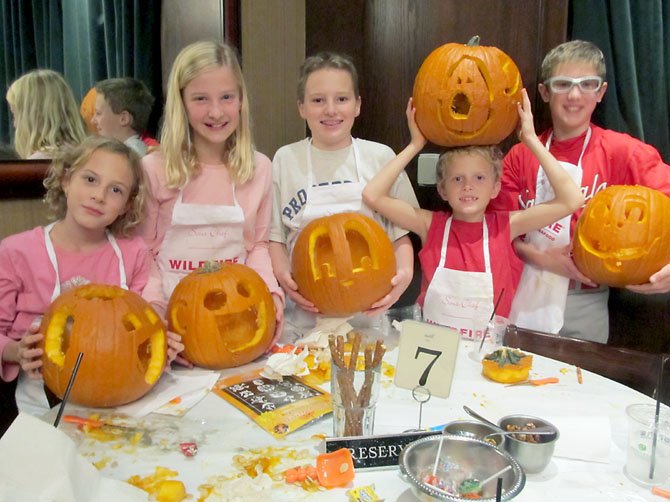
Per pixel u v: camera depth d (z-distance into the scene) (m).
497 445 1.16
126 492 1.02
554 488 1.12
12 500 0.89
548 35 2.29
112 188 1.74
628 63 2.24
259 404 1.41
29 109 1.97
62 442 0.98
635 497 1.09
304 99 2.07
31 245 1.75
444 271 2.03
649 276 1.92
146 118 2.39
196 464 1.18
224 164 2.00
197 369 1.67
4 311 1.74
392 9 2.52
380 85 2.61
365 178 2.12
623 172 2.17
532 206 2.10
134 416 1.39
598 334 2.28
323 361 1.64
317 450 1.24
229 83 1.87
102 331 1.41
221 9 2.49
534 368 1.67
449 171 2.03
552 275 2.13
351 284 1.82
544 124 2.39
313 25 2.89
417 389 1.45
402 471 1.02
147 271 1.90
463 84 1.90
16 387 1.83
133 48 2.29
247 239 2.03
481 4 2.36
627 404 1.45
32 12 1.94
